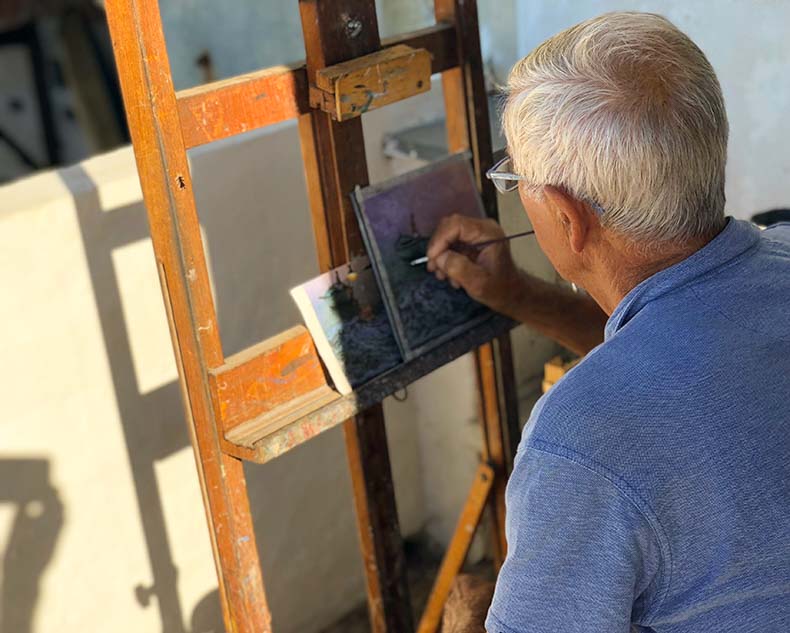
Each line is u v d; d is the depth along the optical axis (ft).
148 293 5.58
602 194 2.83
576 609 2.76
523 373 6.63
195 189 5.61
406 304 4.62
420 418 7.41
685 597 2.79
